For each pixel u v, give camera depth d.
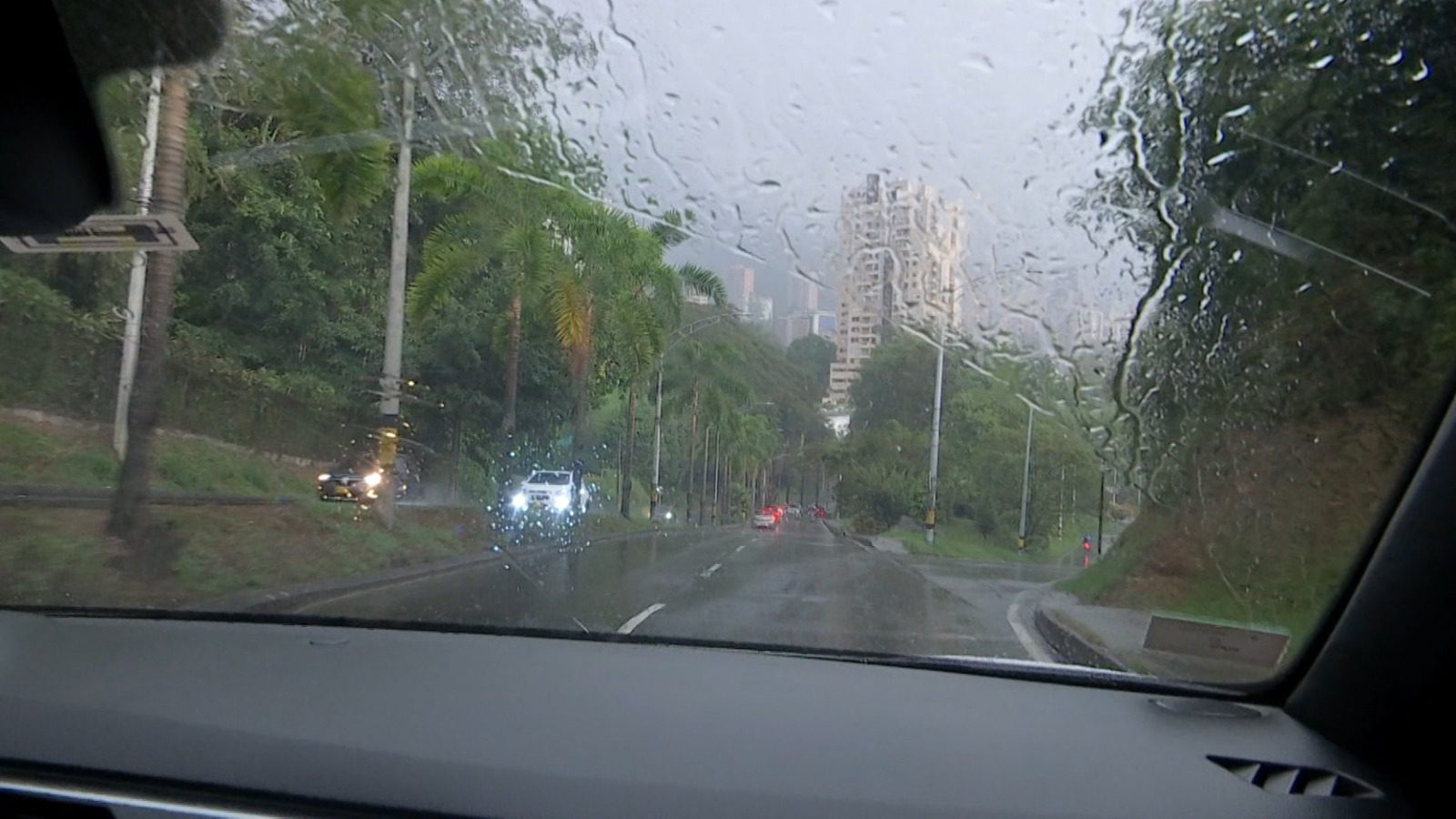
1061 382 10.95
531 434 32.50
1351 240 8.11
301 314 28.27
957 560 22.08
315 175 16.81
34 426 18.89
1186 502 11.12
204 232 26.81
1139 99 9.11
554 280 25.83
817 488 48.81
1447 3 7.41
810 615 10.87
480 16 12.44
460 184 21.98
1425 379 7.09
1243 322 9.59
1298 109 8.09
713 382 45.53
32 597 8.87
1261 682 4.65
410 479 25.61
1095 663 6.97
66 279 19.45
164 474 19.88
